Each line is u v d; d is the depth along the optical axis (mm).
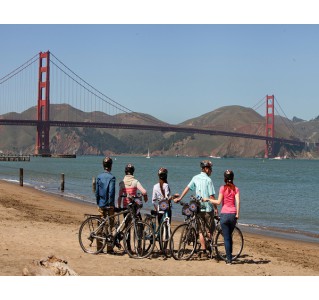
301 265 9930
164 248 9195
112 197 9242
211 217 9312
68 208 21031
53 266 6652
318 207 29609
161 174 9297
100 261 8609
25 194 27516
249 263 9578
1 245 9586
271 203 32312
